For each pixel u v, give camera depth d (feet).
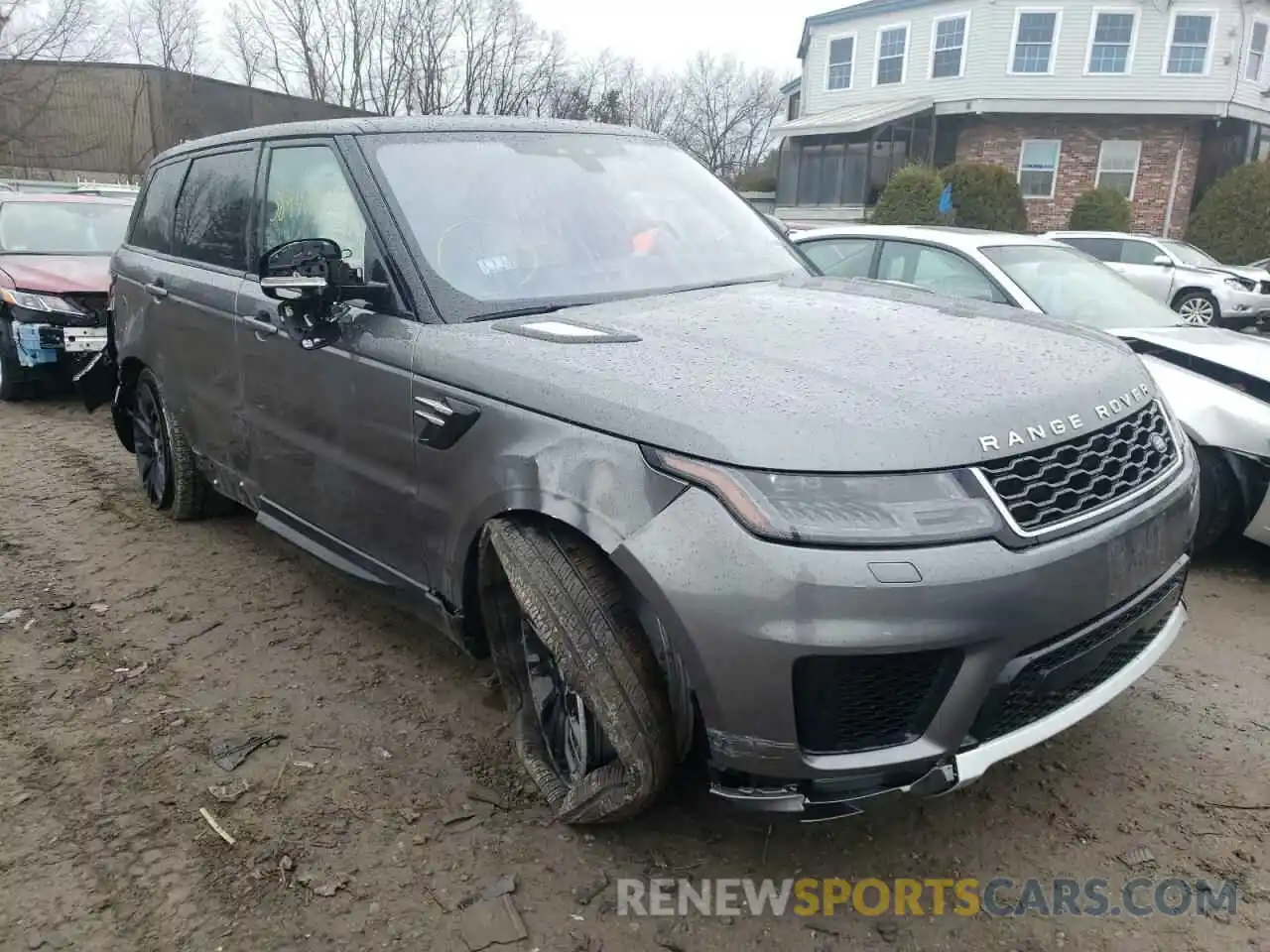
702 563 6.77
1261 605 13.56
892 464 6.76
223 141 14.07
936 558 6.62
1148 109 78.69
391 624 12.89
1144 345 15.58
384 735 10.22
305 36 108.78
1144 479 8.09
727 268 11.27
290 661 11.85
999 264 18.10
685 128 184.75
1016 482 7.03
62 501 18.07
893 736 7.07
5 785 9.31
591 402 7.60
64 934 7.46
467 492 8.65
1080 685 7.81
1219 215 74.23
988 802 9.07
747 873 8.16
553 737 8.90
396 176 10.40
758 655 6.65
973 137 84.07
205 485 16.19
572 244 10.53
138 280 15.87
